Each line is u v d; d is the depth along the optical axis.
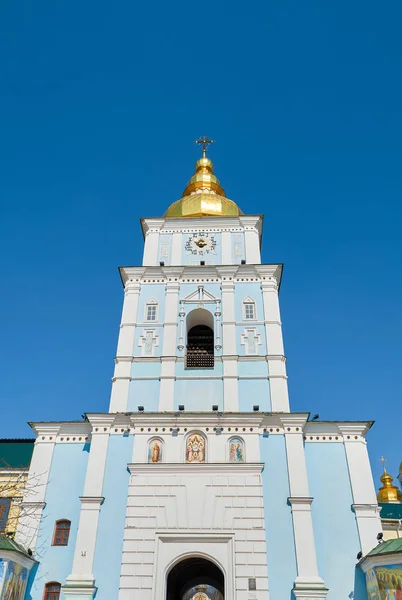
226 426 28.42
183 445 28.02
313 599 23.86
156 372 30.97
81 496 26.80
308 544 25.20
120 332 32.75
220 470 27.17
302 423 28.41
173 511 26.22
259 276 34.91
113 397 30.06
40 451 28.94
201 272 35.16
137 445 28.08
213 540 25.55
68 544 26.17
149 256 36.69
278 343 31.75
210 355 32.00
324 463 27.86
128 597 24.23
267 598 24.03
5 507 32.41
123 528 25.98
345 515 26.36
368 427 28.81
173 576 28.73
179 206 40.62
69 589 24.39
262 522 25.83
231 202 41.28
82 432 29.45
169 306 33.62
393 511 39.91
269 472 27.22
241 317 33.16
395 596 22.02
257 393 29.97
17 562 23.86
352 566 25.08
